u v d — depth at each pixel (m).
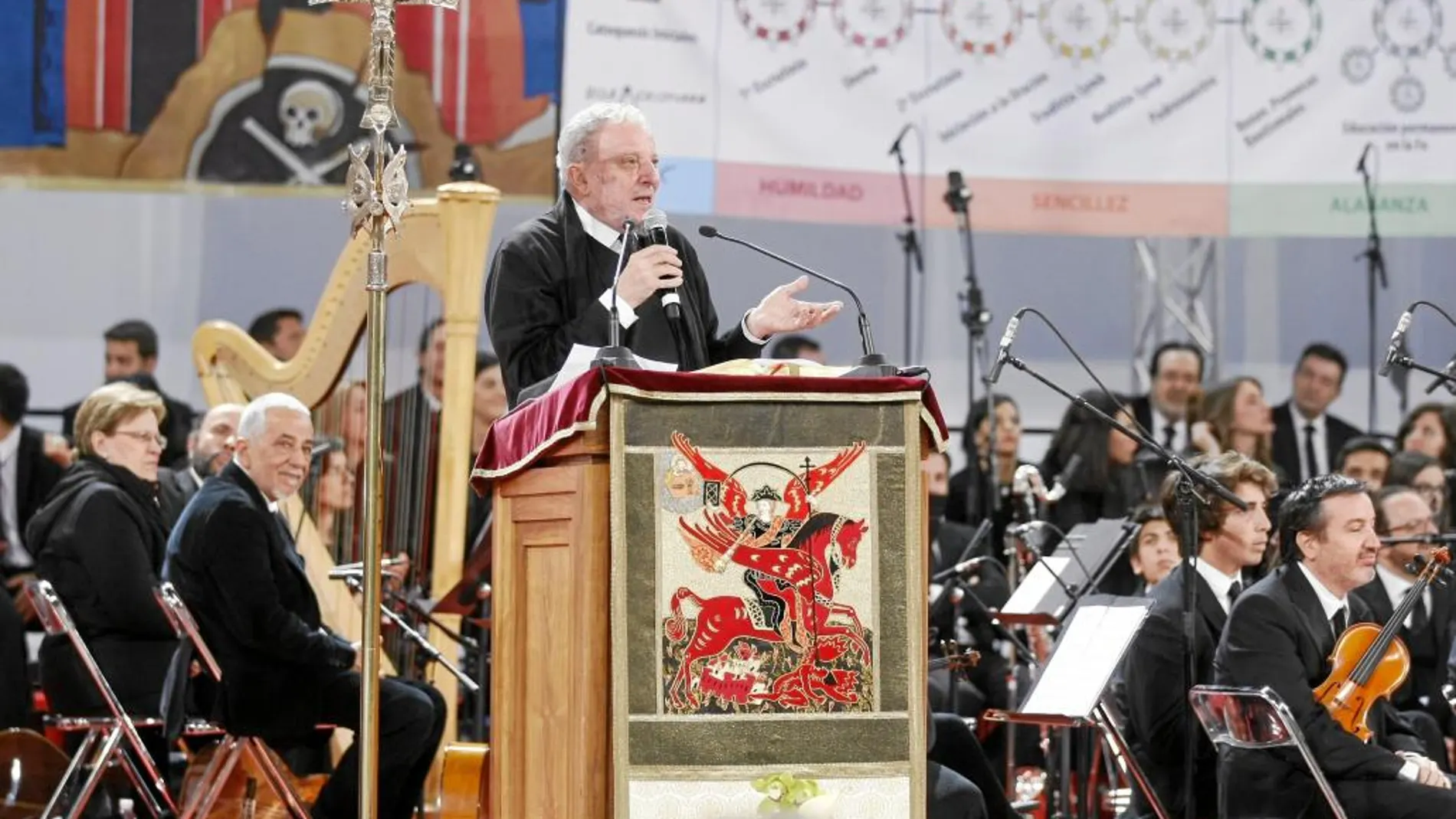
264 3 18.92
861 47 19.38
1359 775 11.15
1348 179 19.75
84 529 14.39
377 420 8.92
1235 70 19.72
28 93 18.72
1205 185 19.77
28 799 14.37
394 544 17.11
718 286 20.02
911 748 7.57
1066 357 20.48
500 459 8.30
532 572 8.10
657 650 7.40
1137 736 12.38
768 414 7.58
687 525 7.47
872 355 8.11
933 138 19.53
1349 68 19.70
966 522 19.56
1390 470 18.91
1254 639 11.40
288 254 19.67
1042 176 19.66
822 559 7.57
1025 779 16.08
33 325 19.27
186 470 16.73
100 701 14.26
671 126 19.00
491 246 19.39
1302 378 20.36
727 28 19.08
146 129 18.84
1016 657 16.70
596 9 18.91
